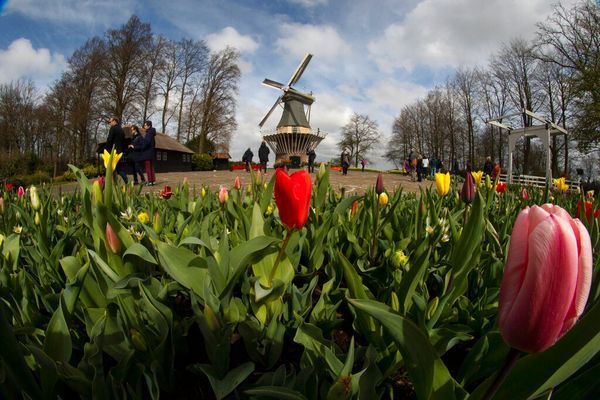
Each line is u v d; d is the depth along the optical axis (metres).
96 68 46.00
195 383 1.28
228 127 58.09
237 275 1.27
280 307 1.36
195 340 1.50
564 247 0.57
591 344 0.65
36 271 1.80
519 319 0.60
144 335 1.19
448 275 1.57
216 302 1.25
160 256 1.29
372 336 1.25
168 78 53.97
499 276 1.72
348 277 1.24
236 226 2.11
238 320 1.32
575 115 28.17
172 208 3.19
